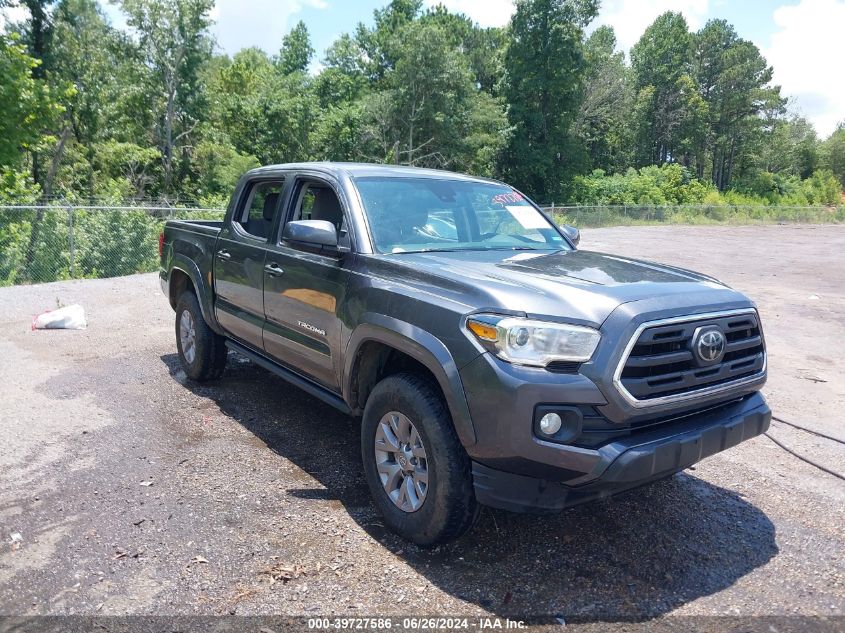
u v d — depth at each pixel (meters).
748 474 4.76
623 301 3.21
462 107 49.22
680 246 26.78
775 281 15.89
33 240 14.66
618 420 3.11
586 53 58.06
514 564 3.48
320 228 4.05
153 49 44.75
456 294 3.43
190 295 6.26
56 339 8.23
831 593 3.29
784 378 7.34
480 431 3.16
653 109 82.25
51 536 3.66
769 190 85.50
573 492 3.18
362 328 3.82
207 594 3.17
